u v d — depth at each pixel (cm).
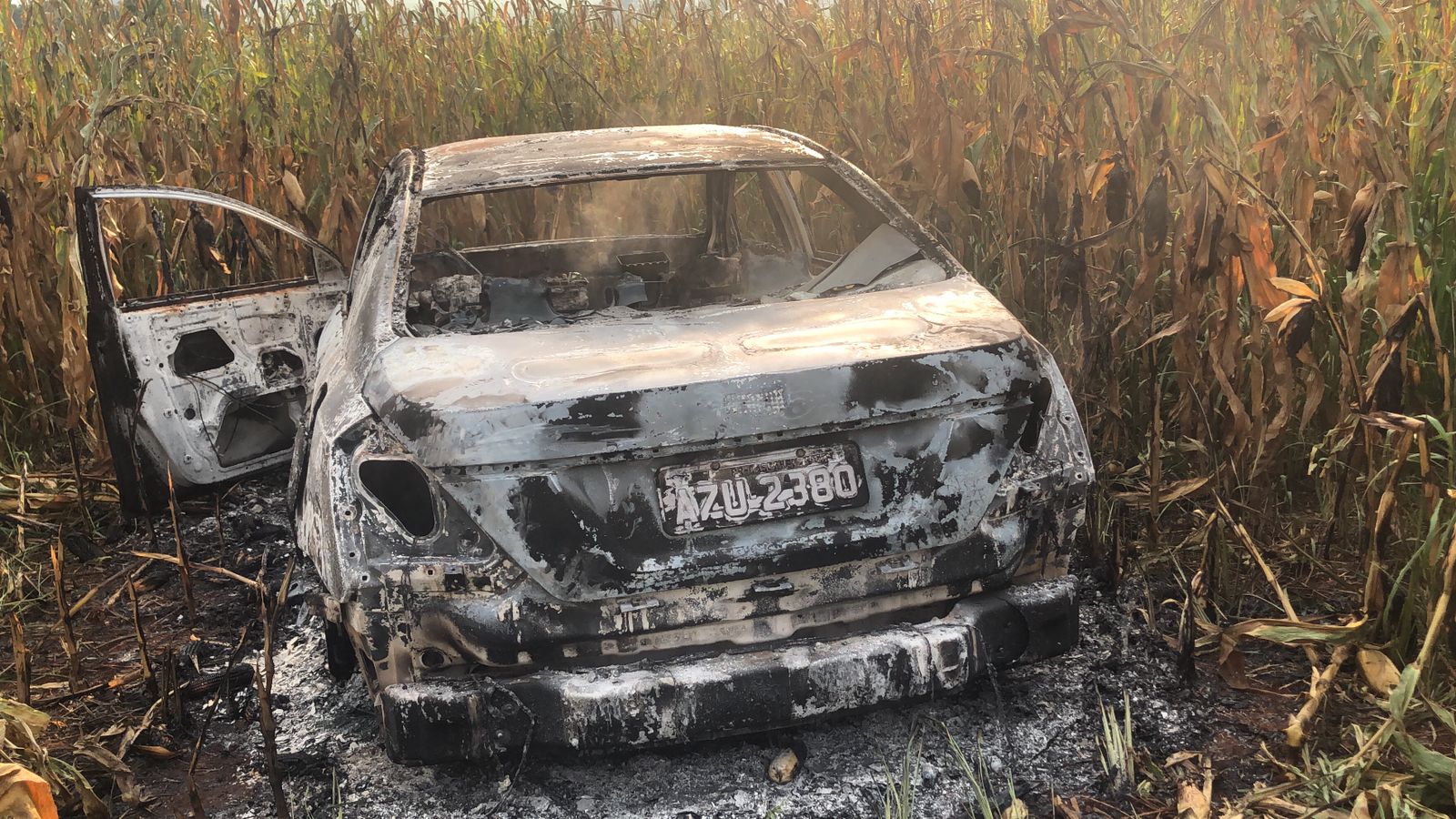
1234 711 278
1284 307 296
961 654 238
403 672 231
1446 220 349
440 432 222
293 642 354
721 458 229
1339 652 278
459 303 337
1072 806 241
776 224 438
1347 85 324
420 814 254
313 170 688
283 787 272
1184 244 349
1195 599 311
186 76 746
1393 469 275
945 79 499
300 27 864
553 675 229
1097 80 368
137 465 430
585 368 237
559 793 257
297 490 298
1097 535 359
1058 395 260
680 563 225
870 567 235
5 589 404
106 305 412
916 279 303
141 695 328
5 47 755
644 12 801
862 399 231
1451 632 283
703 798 252
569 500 223
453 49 789
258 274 630
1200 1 556
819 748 269
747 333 255
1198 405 365
